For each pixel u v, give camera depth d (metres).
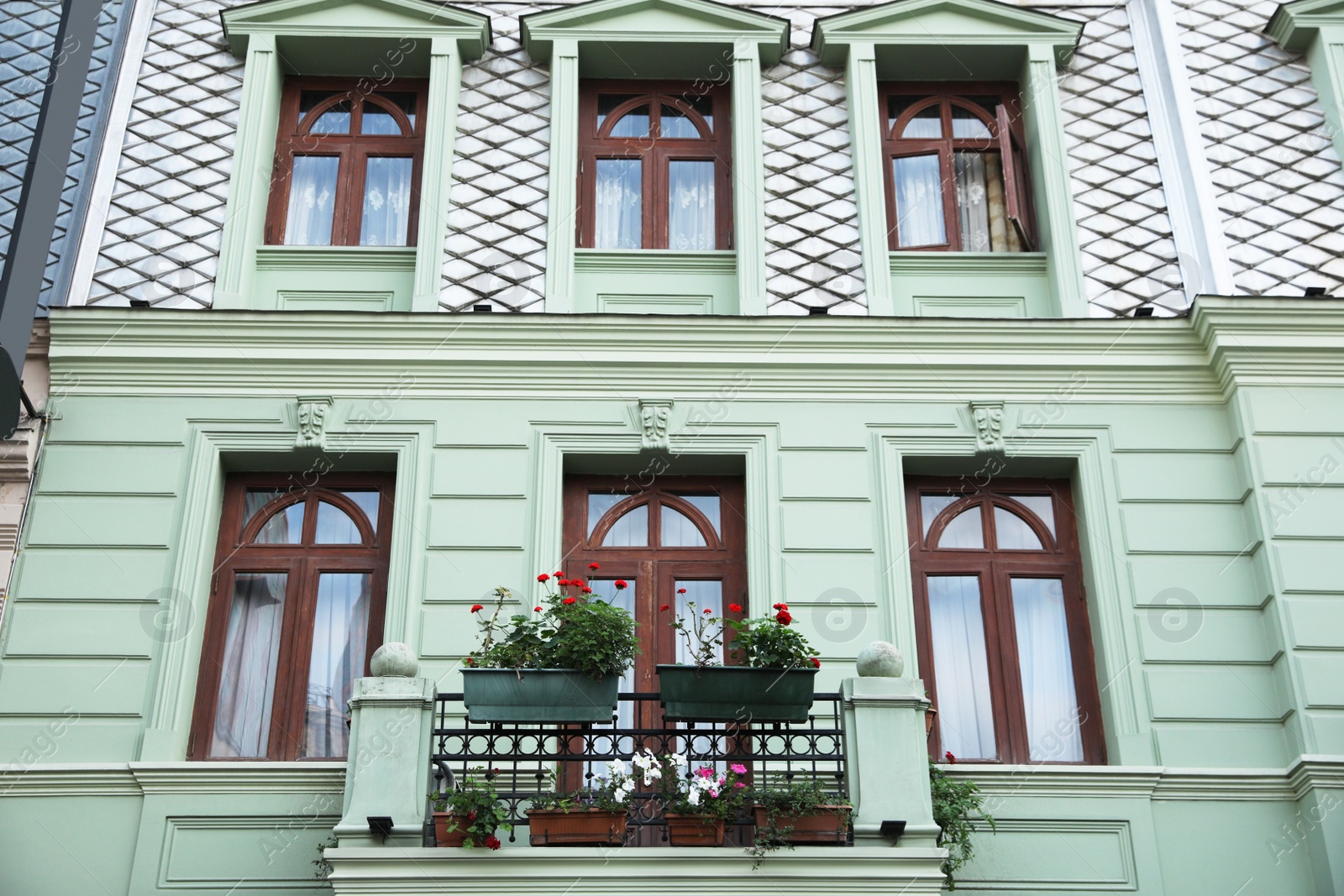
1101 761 10.73
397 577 10.92
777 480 11.35
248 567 11.26
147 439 11.33
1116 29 13.48
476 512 11.18
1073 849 10.11
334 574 11.28
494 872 8.89
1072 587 11.31
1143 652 10.80
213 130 12.73
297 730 10.77
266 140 12.74
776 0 13.55
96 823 10.00
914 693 9.52
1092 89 13.15
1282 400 11.48
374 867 8.89
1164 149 12.80
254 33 13.02
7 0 12.93
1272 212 12.45
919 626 11.18
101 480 11.16
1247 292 12.03
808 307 12.06
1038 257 12.48
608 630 9.48
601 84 13.33
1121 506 11.30
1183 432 11.57
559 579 9.95
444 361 11.61
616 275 12.41
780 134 12.88
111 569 10.86
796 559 11.08
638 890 8.88
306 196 12.86
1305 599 10.78
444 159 12.57
